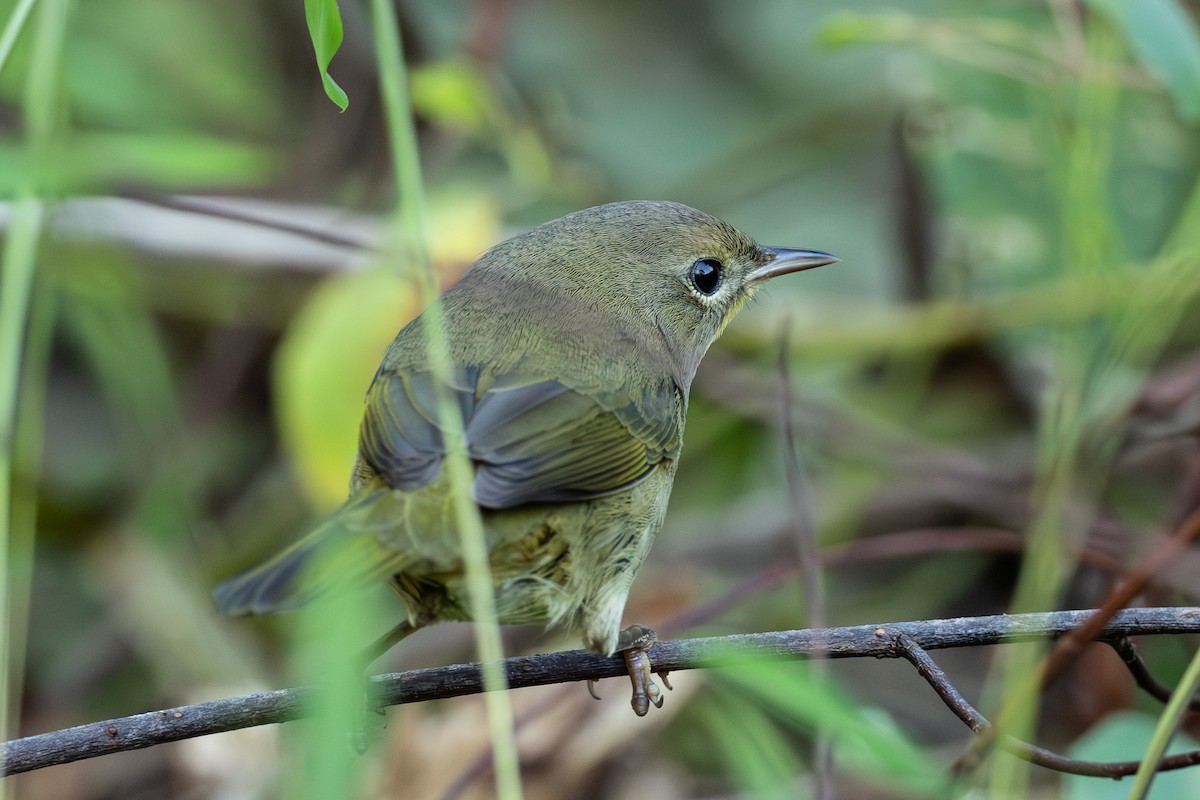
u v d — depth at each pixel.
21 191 7.99
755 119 15.01
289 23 13.81
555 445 7.39
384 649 7.41
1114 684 10.44
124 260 11.88
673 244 8.85
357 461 8.04
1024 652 8.16
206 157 10.27
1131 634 6.97
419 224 6.98
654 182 14.75
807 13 15.26
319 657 5.44
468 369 7.66
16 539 9.95
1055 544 9.39
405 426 7.18
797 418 12.76
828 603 12.51
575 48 15.13
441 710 10.61
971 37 11.37
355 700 6.98
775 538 12.68
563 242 8.79
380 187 13.31
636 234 8.84
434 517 6.73
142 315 12.09
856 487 12.70
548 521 7.19
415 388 7.43
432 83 12.25
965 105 13.12
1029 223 13.08
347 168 13.44
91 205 11.30
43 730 11.92
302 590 6.41
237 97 13.48
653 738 10.84
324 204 13.42
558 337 7.98
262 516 12.87
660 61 15.23
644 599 11.62
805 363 12.88
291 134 13.70
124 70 12.80
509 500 6.84
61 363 13.34
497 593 7.22
